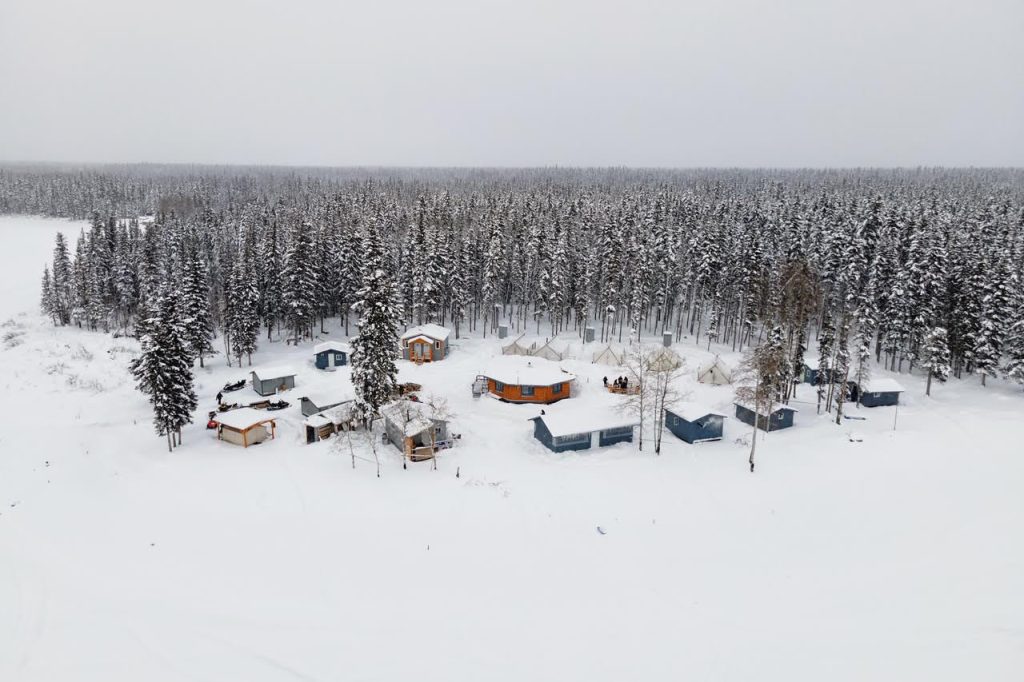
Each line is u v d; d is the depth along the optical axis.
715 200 146.25
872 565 30.64
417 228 91.12
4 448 46.12
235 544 34.19
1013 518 33.78
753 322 80.25
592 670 23.86
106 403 58.19
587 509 38.53
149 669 23.98
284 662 24.44
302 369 71.81
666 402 52.28
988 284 69.62
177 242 101.69
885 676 22.09
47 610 27.89
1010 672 21.39
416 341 74.44
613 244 86.69
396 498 39.81
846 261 80.50
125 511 38.00
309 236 83.62
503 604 28.66
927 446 48.47
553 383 60.03
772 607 27.66
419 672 23.86
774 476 43.56
